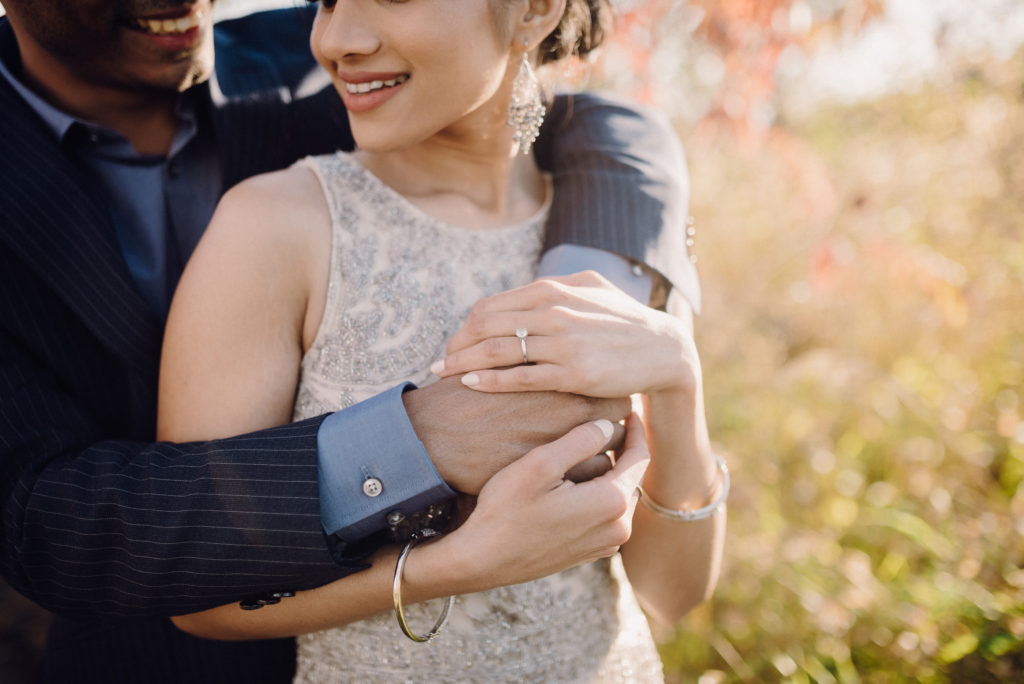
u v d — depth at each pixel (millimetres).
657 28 2762
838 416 3406
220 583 1046
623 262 1341
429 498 1091
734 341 3867
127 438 1376
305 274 1180
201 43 1427
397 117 1161
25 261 1221
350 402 1197
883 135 4367
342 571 1068
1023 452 3002
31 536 1062
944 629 2236
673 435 1255
